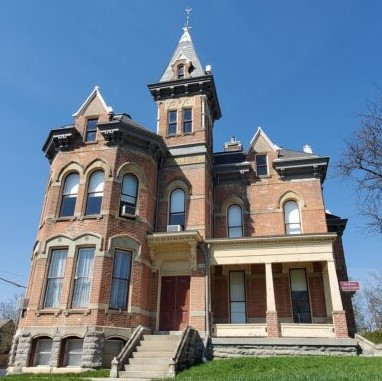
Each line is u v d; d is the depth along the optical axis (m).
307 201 21.56
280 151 24.12
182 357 13.96
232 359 14.72
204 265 18.42
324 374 9.38
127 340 16.39
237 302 19.88
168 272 19.34
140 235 18.66
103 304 16.36
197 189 20.75
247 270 20.31
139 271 17.98
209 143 23.78
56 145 20.44
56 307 16.88
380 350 15.56
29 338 16.16
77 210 18.44
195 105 23.39
